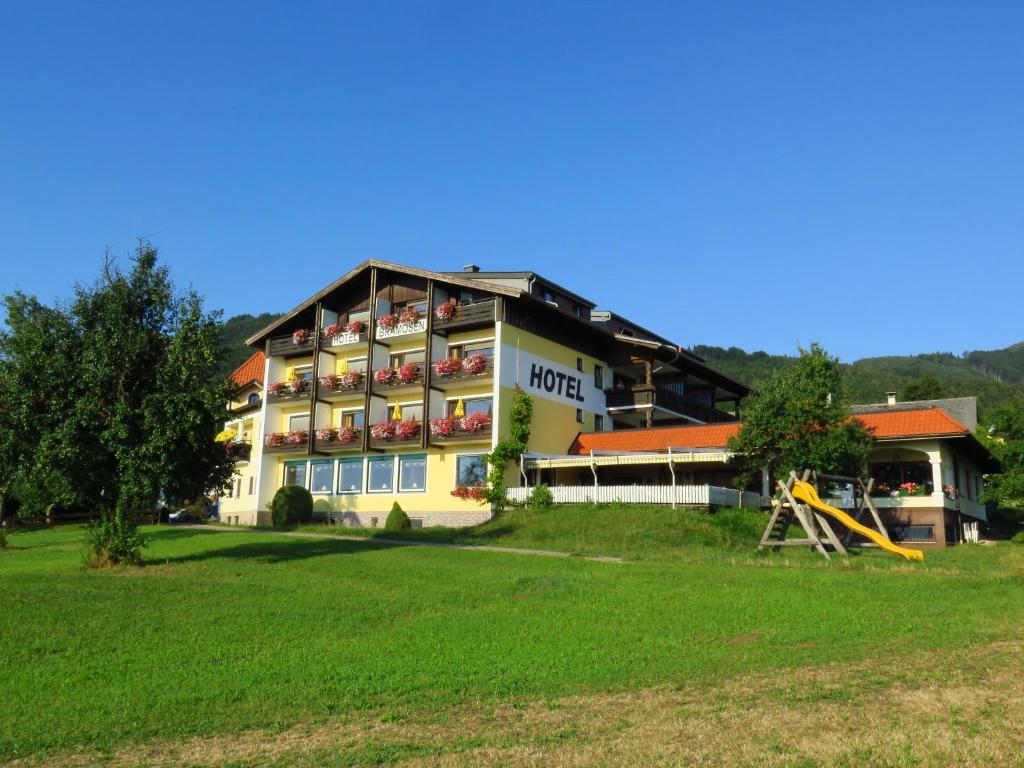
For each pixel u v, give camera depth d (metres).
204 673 13.29
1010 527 51.31
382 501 45.47
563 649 14.42
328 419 48.66
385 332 45.66
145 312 25.89
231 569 24.61
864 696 10.81
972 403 54.03
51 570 24.88
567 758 8.80
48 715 11.23
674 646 14.49
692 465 43.22
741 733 9.39
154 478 24.30
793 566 24.84
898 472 38.59
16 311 24.64
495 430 41.22
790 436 31.47
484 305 43.00
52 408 23.86
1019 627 15.14
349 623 17.03
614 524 34.94
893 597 18.94
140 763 9.34
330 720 10.73
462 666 13.32
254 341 51.75
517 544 32.47
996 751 8.50
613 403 49.00
